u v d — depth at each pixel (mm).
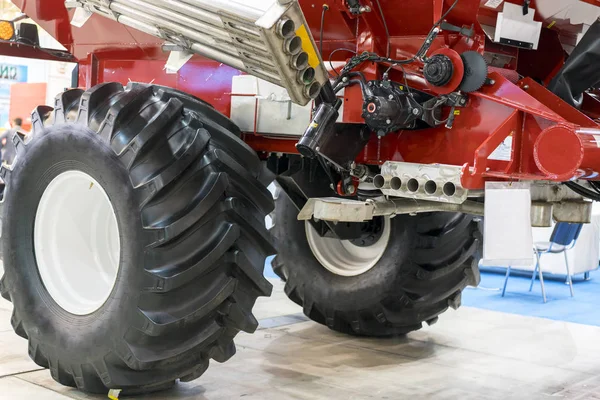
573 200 3246
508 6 2916
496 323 4832
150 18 3094
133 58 3836
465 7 2758
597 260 8000
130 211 2676
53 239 3145
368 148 3102
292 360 3668
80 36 3992
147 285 2639
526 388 3330
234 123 3109
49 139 2973
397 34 2969
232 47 2830
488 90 2740
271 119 3195
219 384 3209
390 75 3006
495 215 2557
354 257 4137
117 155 2713
